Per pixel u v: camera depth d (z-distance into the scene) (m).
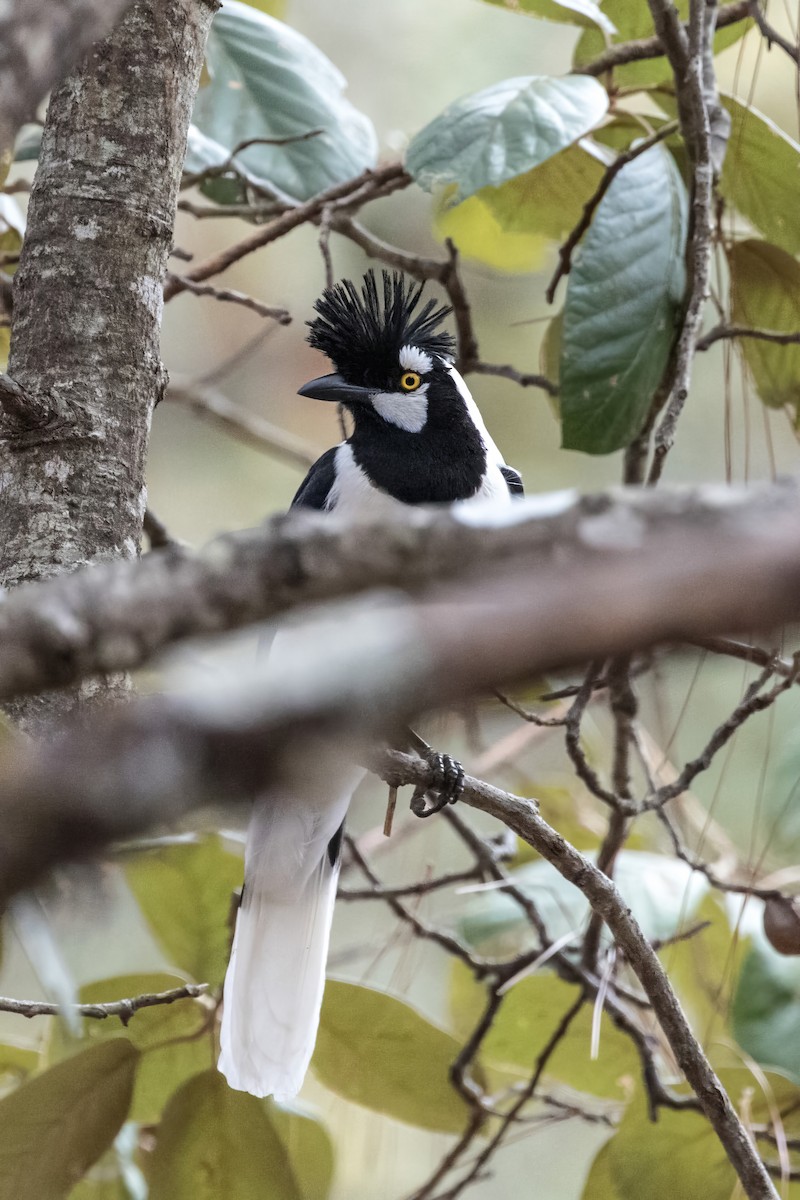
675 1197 6.61
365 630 1.29
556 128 6.93
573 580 1.25
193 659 1.74
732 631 1.22
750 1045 7.27
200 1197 6.45
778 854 7.90
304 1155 6.89
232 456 11.95
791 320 8.17
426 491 7.77
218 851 6.64
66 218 5.43
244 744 1.22
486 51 11.52
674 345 7.17
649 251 7.01
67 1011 3.47
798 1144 6.72
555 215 8.98
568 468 11.57
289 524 1.65
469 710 1.28
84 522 5.19
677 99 6.93
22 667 1.57
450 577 1.52
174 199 5.63
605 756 9.54
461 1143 6.91
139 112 5.51
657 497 1.53
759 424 10.87
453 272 8.26
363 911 9.88
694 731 9.41
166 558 1.64
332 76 8.73
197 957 6.86
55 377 5.31
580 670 1.27
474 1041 6.82
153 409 5.54
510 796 5.55
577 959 7.59
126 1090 6.01
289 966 6.39
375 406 7.92
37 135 8.20
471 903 8.04
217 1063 6.36
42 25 2.05
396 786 5.59
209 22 5.83
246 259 12.24
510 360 11.62
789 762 7.75
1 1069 6.99
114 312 5.39
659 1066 7.70
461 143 6.91
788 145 7.60
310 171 8.39
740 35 8.48
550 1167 9.67
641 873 7.74
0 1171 5.94
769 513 1.31
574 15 7.74
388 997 6.59
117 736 1.22
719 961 8.04
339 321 8.05
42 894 1.70
